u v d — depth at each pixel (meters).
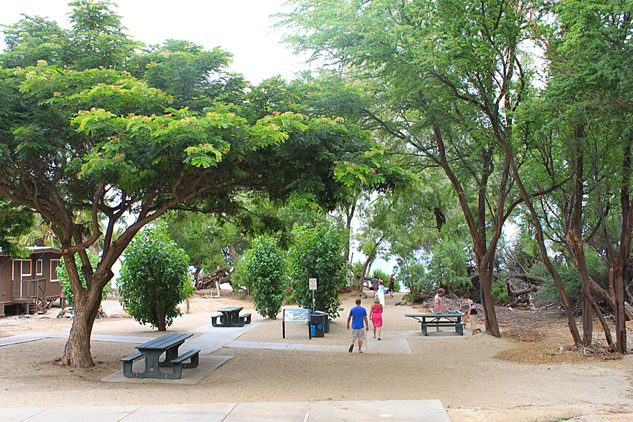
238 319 16.78
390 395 7.02
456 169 15.07
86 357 9.33
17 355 10.30
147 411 5.52
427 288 25.36
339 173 7.77
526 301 22.77
